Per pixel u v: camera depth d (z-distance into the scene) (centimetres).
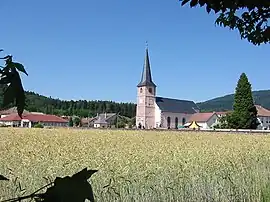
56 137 3419
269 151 2016
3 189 827
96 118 14850
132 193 900
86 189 107
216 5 342
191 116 14775
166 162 1391
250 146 2506
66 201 105
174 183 996
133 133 4828
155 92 14038
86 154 1648
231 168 1239
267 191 943
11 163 1297
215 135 4591
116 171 1127
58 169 1134
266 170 1205
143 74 14012
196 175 1097
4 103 125
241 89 8981
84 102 16112
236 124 9012
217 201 948
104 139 3309
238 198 948
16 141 2681
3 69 125
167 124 14212
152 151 1914
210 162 1402
